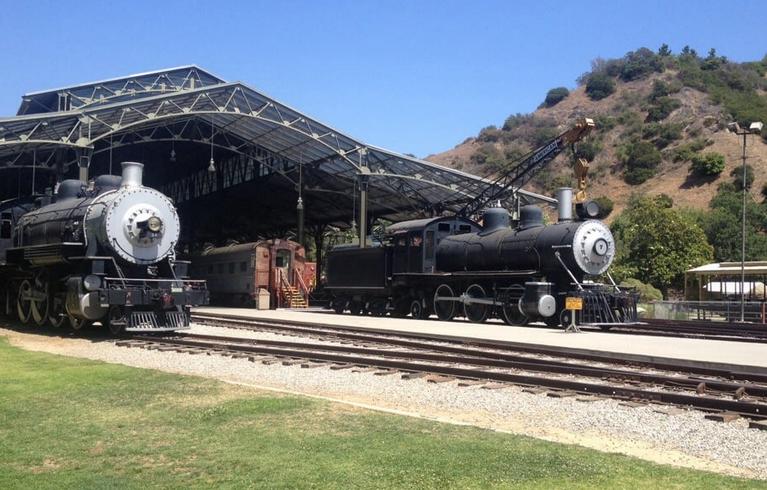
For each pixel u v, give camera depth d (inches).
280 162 1705.2
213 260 1701.5
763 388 383.6
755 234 2244.1
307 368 472.1
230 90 1305.4
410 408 354.9
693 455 267.4
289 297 1515.7
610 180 3164.4
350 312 1280.8
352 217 2046.0
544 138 3858.3
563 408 347.3
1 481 216.8
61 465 236.5
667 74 4040.4
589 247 879.1
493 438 269.4
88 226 709.9
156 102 1250.0
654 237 1872.5
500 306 951.0
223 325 879.7
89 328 777.6
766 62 4320.9
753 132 1182.9
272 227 2343.8
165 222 729.0
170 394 358.6
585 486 212.5
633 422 316.2
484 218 1053.8
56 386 382.3
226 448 253.3
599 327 940.0
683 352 580.4
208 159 2003.0
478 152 4018.2
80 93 1604.3
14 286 885.2
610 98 4042.8
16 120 1095.6
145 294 679.7
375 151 1470.2
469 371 435.5
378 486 210.7
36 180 1779.0
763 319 1158.3
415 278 1101.7
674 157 3034.0
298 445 256.1
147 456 245.3
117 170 1973.4
